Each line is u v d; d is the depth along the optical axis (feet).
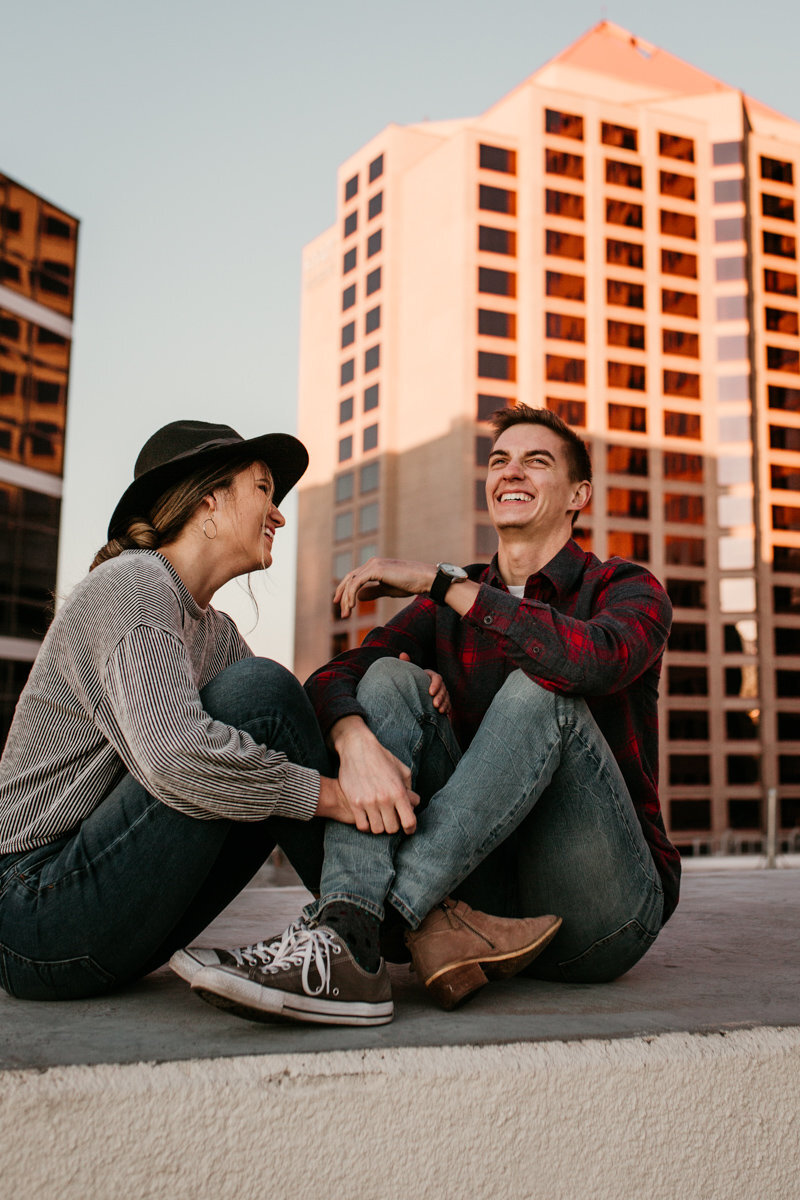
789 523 155.12
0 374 79.51
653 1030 4.58
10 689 77.25
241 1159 3.81
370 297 165.27
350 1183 3.93
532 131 148.56
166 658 4.86
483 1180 4.10
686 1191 4.42
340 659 6.86
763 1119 4.63
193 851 4.87
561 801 5.63
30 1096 3.63
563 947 5.91
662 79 163.22
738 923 9.48
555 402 144.77
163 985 5.71
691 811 145.28
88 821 5.03
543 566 7.32
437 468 146.41
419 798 5.53
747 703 148.36
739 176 157.17
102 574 5.19
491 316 144.77
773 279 160.66
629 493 147.74
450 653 7.15
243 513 6.11
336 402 170.50
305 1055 3.98
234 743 4.81
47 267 84.23
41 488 81.71
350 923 4.79
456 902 5.26
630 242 152.05
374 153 168.25
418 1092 4.06
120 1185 3.68
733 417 153.58
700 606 149.59
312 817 5.17
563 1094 4.27
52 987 5.10
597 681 5.54
